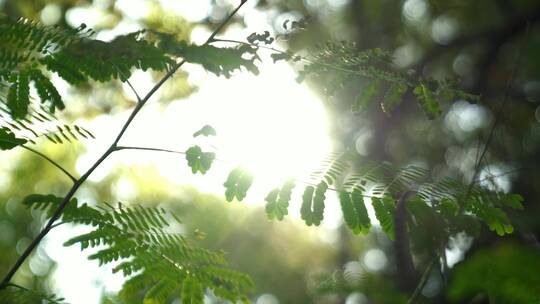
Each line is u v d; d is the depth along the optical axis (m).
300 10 8.51
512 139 4.98
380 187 2.11
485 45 9.94
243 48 2.19
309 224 2.12
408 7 10.01
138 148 2.19
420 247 2.04
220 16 5.41
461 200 2.02
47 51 2.28
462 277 1.02
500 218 2.00
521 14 9.72
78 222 2.23
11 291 2.12
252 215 9.34
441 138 8.80
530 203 3.84
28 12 6.87
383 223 2.07
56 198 2.24
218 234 9.27
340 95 7.11
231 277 2.34
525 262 0.96
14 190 9.95
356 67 2.54
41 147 9.12
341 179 2.34
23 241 10.70
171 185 8.94
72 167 9.23
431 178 2.11
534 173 3.73
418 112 8.13
